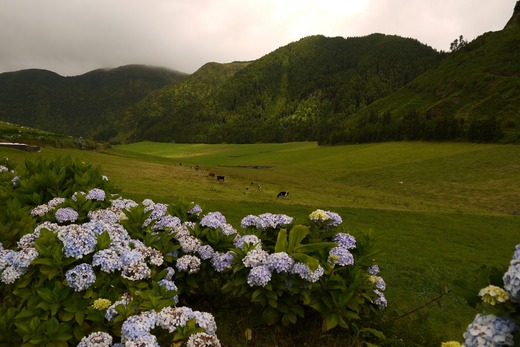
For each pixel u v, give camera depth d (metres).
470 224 34.78
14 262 4.71
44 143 60.09
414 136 139.62
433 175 79.62
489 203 59.12
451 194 66.31
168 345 4.20
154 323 3.91
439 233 30.16
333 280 5.20
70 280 4.42
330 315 5.05
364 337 5.34
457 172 79.75
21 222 5.97
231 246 6.23
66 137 74.56
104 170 44.81
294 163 118.75
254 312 5.64
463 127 129.38
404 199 58.16
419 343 5.59
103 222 5.58
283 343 5.25
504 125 130.88
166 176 50.16
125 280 4.74
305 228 5.57
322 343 5.21
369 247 6.25
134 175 45.34
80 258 4.78
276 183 65.69
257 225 6.41
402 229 30.06
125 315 4.07
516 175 72.12
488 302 2.94
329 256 5.49
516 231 33.62
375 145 139.12
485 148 100.44
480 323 2.96
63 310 4.39
